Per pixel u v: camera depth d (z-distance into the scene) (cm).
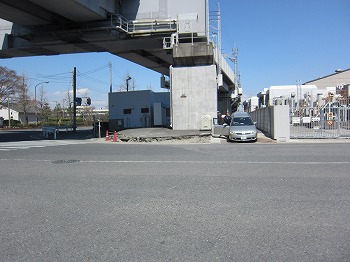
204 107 2677
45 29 2945
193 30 2811
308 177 793
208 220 504
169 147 1641
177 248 406
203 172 892
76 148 1647
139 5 2928
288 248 397
